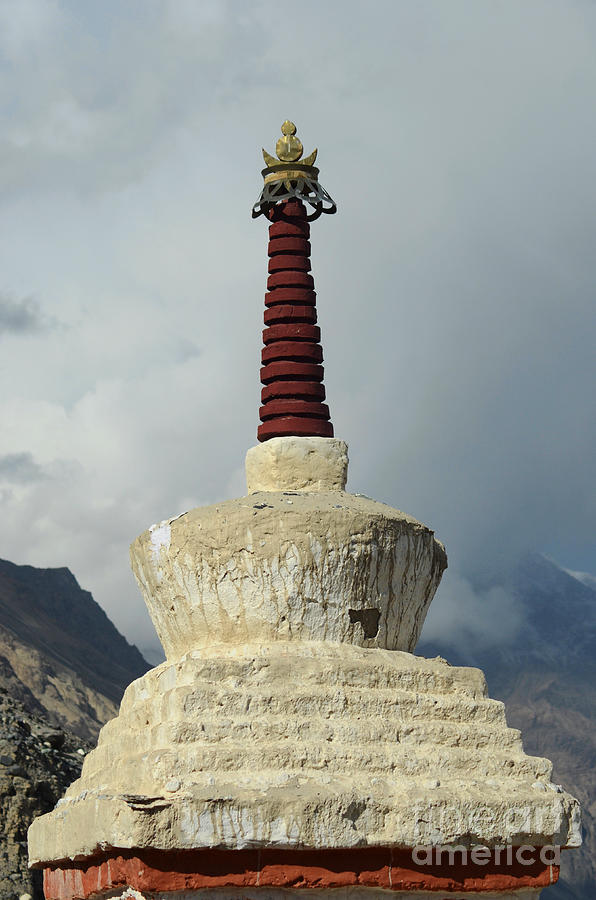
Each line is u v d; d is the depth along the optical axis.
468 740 13.65
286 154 16.59
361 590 14.21
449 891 13.04
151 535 14.69
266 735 12.97
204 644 14.42
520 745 13.91
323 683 13.51
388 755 13.12
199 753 12.65
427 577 14.91
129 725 14.38
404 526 14.46
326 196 16.55
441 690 14.09
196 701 13.08
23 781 34.84
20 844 33.75
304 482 15.23
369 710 13.42
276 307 16.34
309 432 15.71
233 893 12.48
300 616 14.10
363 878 12.68
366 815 12.62
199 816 12.13
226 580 14.17
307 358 16.16
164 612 14.85
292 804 12.30
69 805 14.75
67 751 40.81
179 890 12.25
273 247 16.58
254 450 15.59
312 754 12.87
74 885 14.27
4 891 32.62
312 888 12.55
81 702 84.75
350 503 14.44
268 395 16.05
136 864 12.25
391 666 13.93
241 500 14.52
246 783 12.54
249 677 13.40
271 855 12.47
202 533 14.22
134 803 12.19
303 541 13.97
